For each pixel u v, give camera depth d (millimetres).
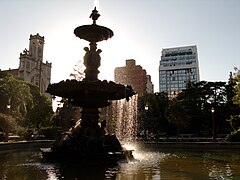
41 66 108938
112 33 13594
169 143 24812
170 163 11297
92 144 10984
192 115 51750
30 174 7953
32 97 41219
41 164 10250
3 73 45375
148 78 88875
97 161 10430
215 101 53062
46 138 32375
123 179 7152
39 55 111688
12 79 34500
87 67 13188
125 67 73500
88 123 12336
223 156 15656
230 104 51531
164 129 53094
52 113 43875
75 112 36750
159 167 9750
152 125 51969
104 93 12062
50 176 7598
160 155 15852
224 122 51219
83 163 10328
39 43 112312
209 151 20438
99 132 12078
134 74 72375
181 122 45594
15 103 32781
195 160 12922
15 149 20094
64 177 7434
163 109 52500
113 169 9023
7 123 26984
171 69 145875
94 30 12977
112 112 37125
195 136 48844
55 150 11320
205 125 52000
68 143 11312
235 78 30672
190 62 143750
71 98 13094
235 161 12555
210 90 53375
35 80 105062
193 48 145875
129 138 34125
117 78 73312
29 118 40906
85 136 11344
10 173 8133
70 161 10719
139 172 8414
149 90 88875
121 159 11203
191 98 54000
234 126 29516
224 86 53312
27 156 14289
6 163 10781
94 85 11445
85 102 12445
